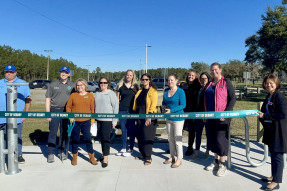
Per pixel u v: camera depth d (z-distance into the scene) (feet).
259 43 98.68
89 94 14.23
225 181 11.96
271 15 90.43
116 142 19.66
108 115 12.94
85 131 13.94
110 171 13.20
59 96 14.76
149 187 11.30
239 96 69.31
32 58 218.79
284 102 10.61
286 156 14.37
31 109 39.99
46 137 20.68
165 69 65.72
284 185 11.54
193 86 15.29
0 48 166.71
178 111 13.60
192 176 12.56
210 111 12.88
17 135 13.19
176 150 14.14
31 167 13.78
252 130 24.07
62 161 14.73
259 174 12.84
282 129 10.68
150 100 14.30
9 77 13.66
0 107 13.46
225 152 12.57
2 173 12.85
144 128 14.43
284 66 93.86
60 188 11.19
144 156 15.29
